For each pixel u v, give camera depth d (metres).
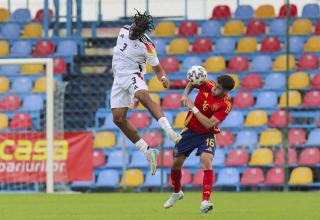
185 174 54.84
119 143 58.16
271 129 57.38
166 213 29.61
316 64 65.12
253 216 27.84
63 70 65.50
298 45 68.44
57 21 71.06
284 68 64.69
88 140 51.09
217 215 28.31
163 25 70.88
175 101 61.03
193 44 68.19
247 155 55.69
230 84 28.94
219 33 70.50
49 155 49.38
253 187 55.69
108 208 33.50
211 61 65.75
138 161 56.38
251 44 68.06
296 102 60.75
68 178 51.12
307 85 62.69
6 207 34.88
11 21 72.12
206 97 29.20
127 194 47.41
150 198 42.22
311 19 72.31
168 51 68.50
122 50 28.12
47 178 49.56
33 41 69.31
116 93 28.36
